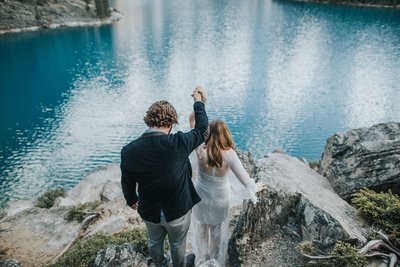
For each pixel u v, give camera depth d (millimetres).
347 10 155875
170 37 117938
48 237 12789
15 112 62031
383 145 7555
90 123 57719
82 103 66688
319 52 102625
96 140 51250
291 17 147750
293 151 49375
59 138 51875
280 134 54750
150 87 76312
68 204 17641
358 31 123125
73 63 89250
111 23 129500
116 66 89188
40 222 13805
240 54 101438
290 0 185125
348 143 8102
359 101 69250
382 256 4863
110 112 62562
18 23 104625
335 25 132375
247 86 77688
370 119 61344
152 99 69438
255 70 88500
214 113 63281
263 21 141250
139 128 56094
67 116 60438
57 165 43375
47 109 63438
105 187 16781
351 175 7449
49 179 39844
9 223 13891
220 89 75750
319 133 55406
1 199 35312
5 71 82000
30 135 52969
